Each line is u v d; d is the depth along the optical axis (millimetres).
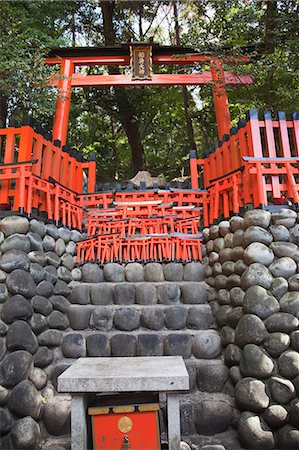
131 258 4289
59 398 3119
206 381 3219
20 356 2945
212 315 3734
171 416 2262
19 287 3154
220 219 4262
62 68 7605
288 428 2707
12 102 6668
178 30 12094
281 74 5852
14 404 2809
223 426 2969
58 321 3531
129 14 12141
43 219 3846
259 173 3500
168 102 12641
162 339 3490
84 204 5051
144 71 7656
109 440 2271
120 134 14797
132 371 2393
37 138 4070
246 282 3215
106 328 3645
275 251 3283
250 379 2898
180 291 3920
